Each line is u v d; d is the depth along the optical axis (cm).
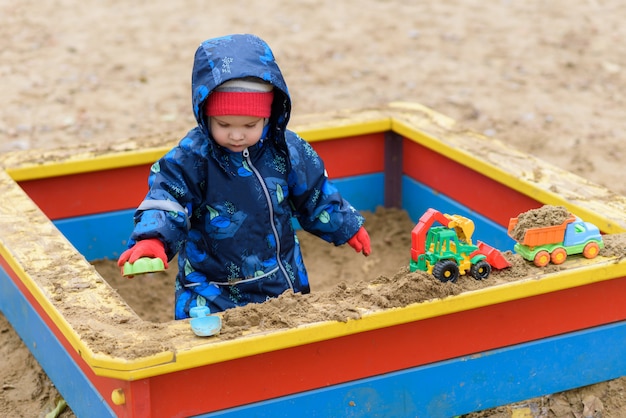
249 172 332
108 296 306
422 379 317
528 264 324
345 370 303
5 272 392
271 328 286
